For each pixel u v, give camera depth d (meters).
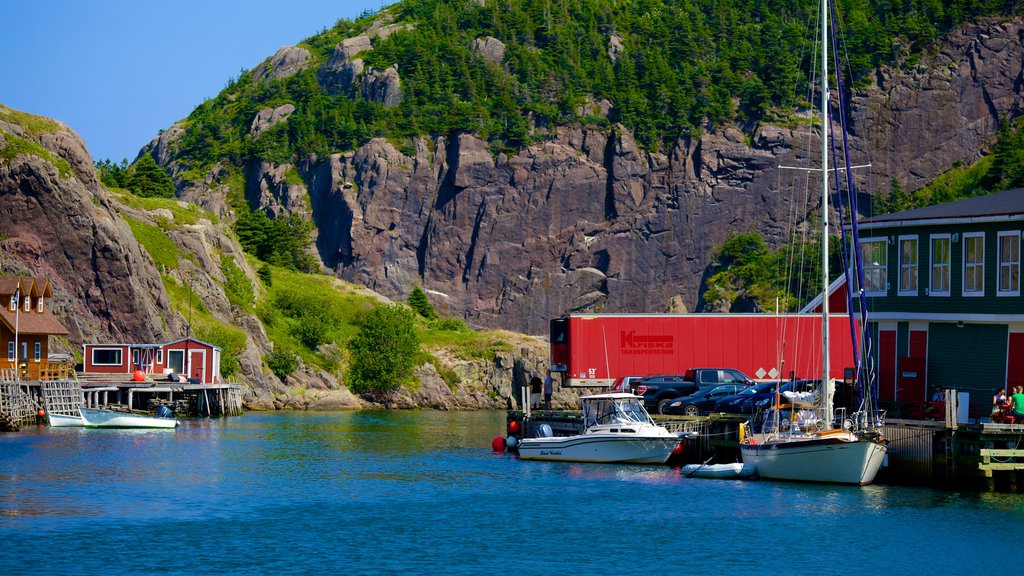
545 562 39.19
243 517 47.41
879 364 61.25
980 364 56.25
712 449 59.91
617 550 40.75
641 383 71.94
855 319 77.12
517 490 54.34
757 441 55.12
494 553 40.53
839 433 50.84
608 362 79.44
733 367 79.38
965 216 56.56
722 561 38.97
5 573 37.34
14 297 93.31
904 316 59.41
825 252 51.94
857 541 41.12
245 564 38.84
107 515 47.41
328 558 39.78
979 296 56.16
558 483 56.31
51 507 49.06
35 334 95.81
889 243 60.69
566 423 70.56
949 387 57.50
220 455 70.50
